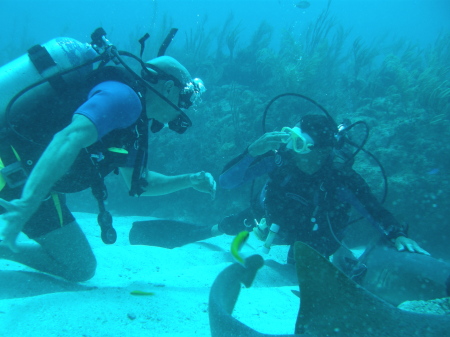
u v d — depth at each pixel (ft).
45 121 7.30
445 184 19.52
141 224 15.31
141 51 7.91
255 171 12.39
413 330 4.16
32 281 8.38
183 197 25.84
